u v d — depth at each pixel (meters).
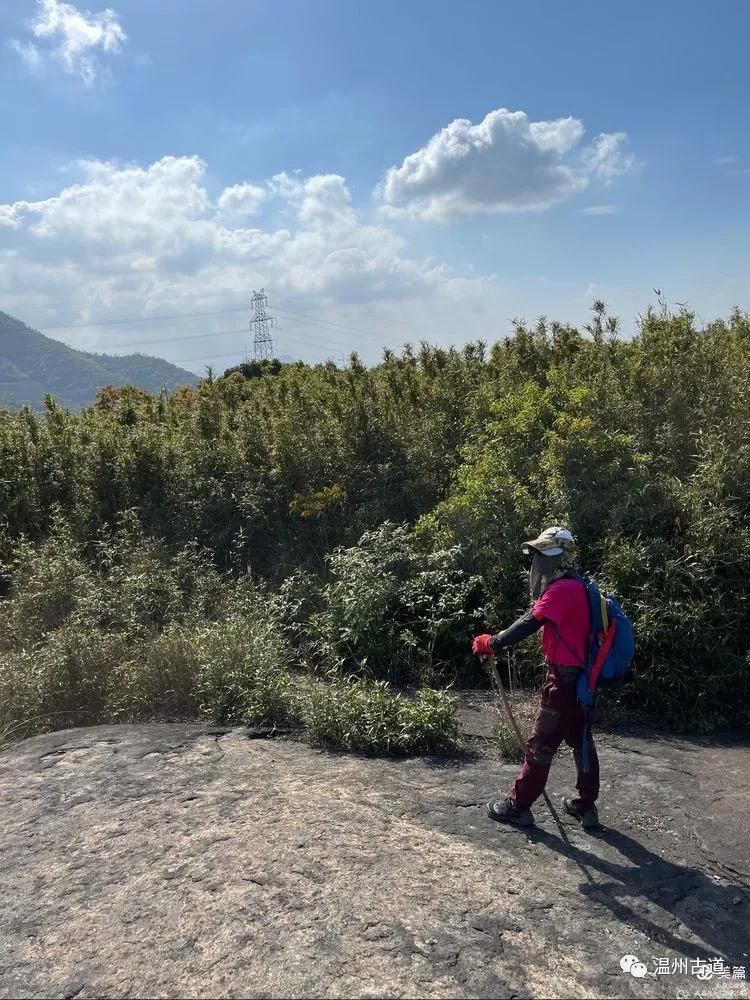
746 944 3.39
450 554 8.20
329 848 4.08
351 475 11.19
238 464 11.91
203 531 11.21
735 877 3.92
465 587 7.82
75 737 6.08
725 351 9.61
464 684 7.44
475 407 11.19
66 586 9.54
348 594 8.07
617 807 4.70
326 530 10.55
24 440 12.71
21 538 10.87
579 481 7.99
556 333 12.77
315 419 12.12
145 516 11.55
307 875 3.82
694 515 7.12
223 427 12.70
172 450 12.30
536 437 8.87
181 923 3.49
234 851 4.08
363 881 3.77
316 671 7.97
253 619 8.46
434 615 7.80
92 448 12.40
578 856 4.10
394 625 7.88
